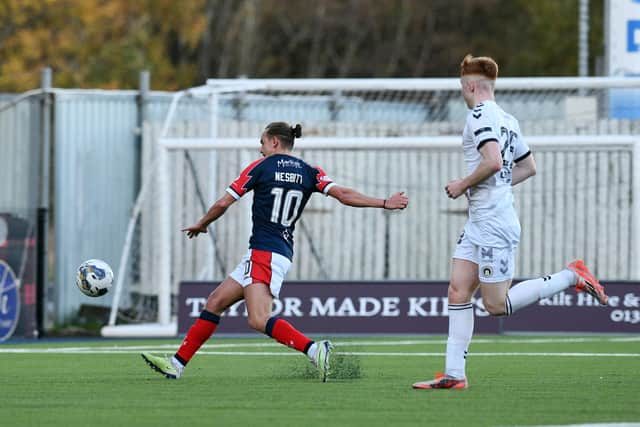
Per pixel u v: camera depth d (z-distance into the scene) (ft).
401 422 81.25
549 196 217.36
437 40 500.74
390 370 122.52
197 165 219.61
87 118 218.18
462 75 98.12
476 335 179.01
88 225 218.18
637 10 213.46
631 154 203.82
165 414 85.81
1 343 175.42
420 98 267.18
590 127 217.97
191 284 183.73
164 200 188.96
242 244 218.38
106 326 194.18
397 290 181.06
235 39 507.30
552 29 430.61
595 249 216.54
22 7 383.45
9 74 376.89
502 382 107.96
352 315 180.86
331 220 221.05
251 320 103.45
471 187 95.61
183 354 110.01
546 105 244.63
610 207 216.13
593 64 387.75
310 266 220.84
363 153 221.87
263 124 222.48
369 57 513.45
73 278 216.33
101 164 220.43
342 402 92.17
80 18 392.68
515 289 100.42
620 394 97.60
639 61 213.66
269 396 96.07
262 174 102.27
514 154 98.58
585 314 178.19
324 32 517.14
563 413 85.56
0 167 212.43
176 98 203.41
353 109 251.39
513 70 438.40
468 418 83.20
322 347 104.06
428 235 221.66
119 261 222.69
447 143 185.06
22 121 211.41
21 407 90.43
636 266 185.88
